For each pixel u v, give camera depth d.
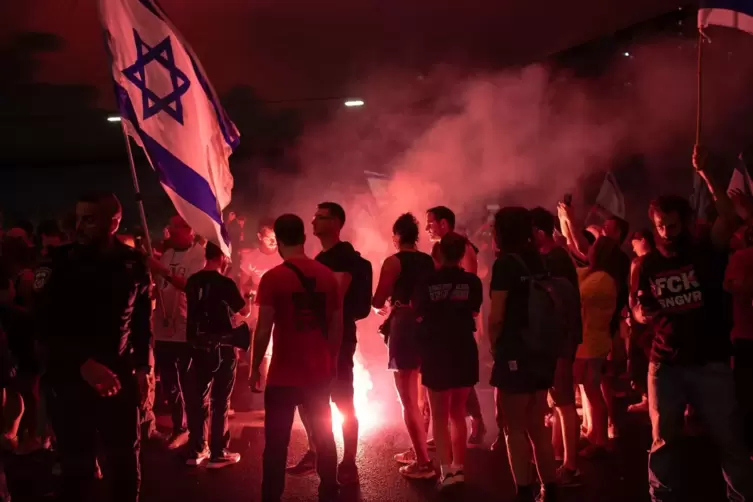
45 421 6.89
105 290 4.05
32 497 5.64
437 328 5.59
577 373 6.43
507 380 4.86
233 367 6.39
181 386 6.76
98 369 3.93
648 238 7.33
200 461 6.43
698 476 5.88
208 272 6.27
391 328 6.06
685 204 4.50
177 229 6.91
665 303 4.45
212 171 5.80
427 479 5.98
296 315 4.70
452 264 5.67
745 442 4.34
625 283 6.96
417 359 5.93
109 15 5.41
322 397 4.76
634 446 6.84
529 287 4.89
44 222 8.32
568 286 5.36
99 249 4.12
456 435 5.69
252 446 7.07
